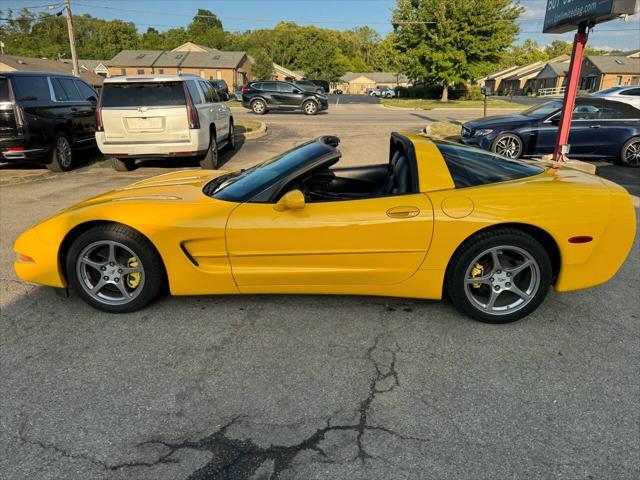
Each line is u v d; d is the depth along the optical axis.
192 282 3.27
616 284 3.87
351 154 11.02
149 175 9.12
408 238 3.05
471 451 2.12
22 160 9.00
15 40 80.62
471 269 3.14
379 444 2.17
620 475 1.97
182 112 8.25
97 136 8.36
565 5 8.51
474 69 33.94
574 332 3.12
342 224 3.05
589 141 9.62
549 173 3.46
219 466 2.05
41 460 2.08
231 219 3.14
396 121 19.55
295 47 90.12
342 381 2.64
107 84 8.20
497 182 3.22
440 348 2.95
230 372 2.73
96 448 2.16
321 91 25.81
